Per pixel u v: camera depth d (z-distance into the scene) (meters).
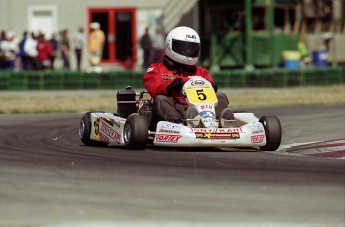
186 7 91.19
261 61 87.56
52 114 50.56
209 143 29.53
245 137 29.97
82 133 34.66
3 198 21.48
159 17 92.06
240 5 87.44
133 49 92.31
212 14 87.94
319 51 93.00
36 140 35.84
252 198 21.34
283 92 66.12
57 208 20.31
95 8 92.31
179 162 27.41
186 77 32.69
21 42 82.00
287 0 90.00
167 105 31.00
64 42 86.12
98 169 25.92
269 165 26.80
